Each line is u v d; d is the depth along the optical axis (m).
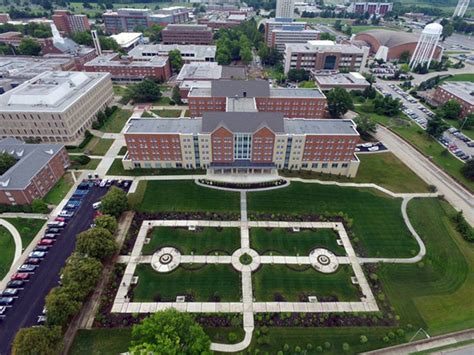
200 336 52.41
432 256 77.88
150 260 75.25
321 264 75.75
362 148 125.06
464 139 130.62
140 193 96.94
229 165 104.94
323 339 59.94
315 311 65.25
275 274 73.06
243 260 76.12
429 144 127.75
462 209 94.19
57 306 56.91
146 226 84.81
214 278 71.62
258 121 101.94
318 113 141.38
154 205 92.31
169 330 51.53
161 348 49.00
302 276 72.75
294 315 64.44
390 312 65.06
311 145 102.69
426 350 58.66
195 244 80.06
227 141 101.19
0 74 160.00
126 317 62.75
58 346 54.16
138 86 162.88
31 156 94.56
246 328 61.66
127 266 73.69
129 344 57.94
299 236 83.38
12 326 60.44
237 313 64.38
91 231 70.75
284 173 107.81
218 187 100.25
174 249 78.56
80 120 128.12
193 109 138.38
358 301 67.38
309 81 183.62
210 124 101.56
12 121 116.31
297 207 93.25
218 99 135.12
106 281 69.75
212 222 87.00
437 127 128.00
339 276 72.94
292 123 108.31
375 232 85.19
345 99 144.88
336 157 105.56
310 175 107.62
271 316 63.94
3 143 104.00
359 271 74.31
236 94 134.62
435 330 61.81
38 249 76.38
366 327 62.16
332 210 92.50
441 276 73.06
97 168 108.81
